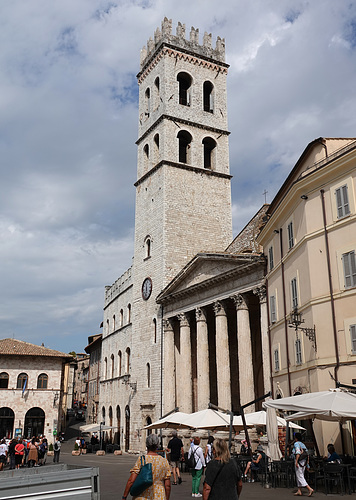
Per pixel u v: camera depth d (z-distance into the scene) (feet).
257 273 126.93
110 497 64.69
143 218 195.42
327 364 83.15
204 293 149.59
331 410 59.82
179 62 200.44
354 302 80.02
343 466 62.03
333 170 86.63
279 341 109.19
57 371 226.17
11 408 217.15
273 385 112.98
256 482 80.79
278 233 111.75
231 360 159.84
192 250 181.27
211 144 201.87
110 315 239.50
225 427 95.25
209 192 191.11
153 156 197.98
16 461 118.21
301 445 63.98
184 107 195.62
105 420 224.12
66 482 32.94
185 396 152.56
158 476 30.01
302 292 93.91
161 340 171.12
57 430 220.23
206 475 31.24
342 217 84.38
